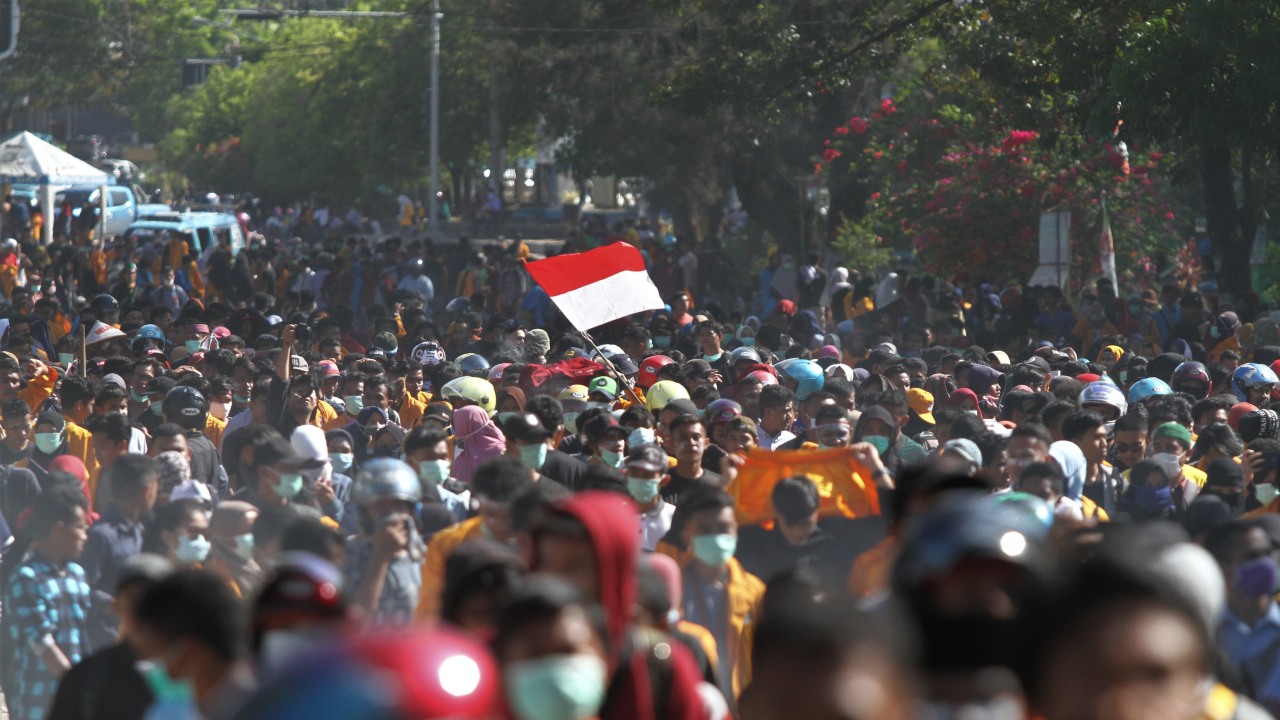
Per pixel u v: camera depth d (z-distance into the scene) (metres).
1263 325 59.81
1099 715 6.36
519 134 162.88
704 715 12.52
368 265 95.50
